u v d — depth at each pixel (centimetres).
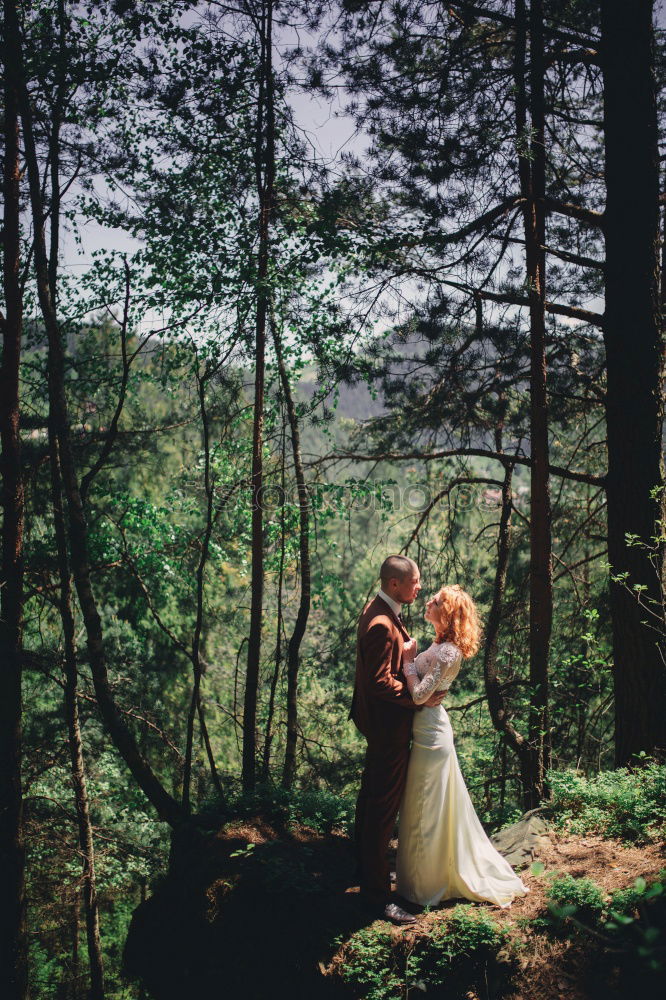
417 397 990
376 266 865
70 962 1470
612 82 797
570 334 985
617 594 767
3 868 870
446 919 436
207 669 1688
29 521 1200
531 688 834
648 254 785
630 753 746
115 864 1306
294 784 1095
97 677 823
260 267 859
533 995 384
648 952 304
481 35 898
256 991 459
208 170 903
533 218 846
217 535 1298
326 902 479
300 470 1000
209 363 903
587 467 1134
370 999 410
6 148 882
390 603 471
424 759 457
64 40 873
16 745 891
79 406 1228
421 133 804
